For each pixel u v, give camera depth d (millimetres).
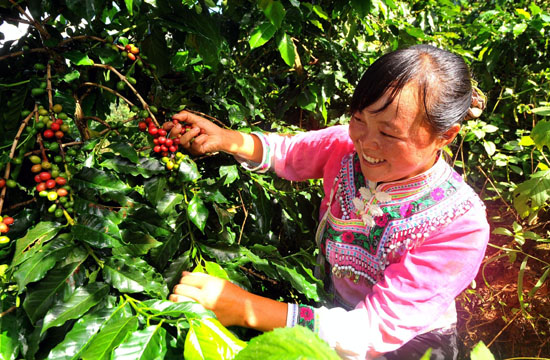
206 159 1244
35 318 673
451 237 888
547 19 2143
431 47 809
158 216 912
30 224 786
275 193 1346
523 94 2340
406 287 879
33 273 678
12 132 832
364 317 872
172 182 959
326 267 1316
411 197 920
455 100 773
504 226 2197
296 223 1462
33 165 830
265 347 364
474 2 3324
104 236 744
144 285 745
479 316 2137
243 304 828
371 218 977
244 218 1327
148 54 1062
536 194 1455
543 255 2066
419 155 825
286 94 1766
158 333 634
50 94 814
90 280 750
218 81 1337
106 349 592
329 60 1683
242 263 1009
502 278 2174
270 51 1698
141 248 831
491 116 2248
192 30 989
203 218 939
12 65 909
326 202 1160
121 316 695
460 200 902
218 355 604
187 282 844
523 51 2418
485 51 2377
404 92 742
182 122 1060
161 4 979
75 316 682
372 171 899
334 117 1993
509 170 2152
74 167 821
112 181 793
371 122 802
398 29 1771
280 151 1200
